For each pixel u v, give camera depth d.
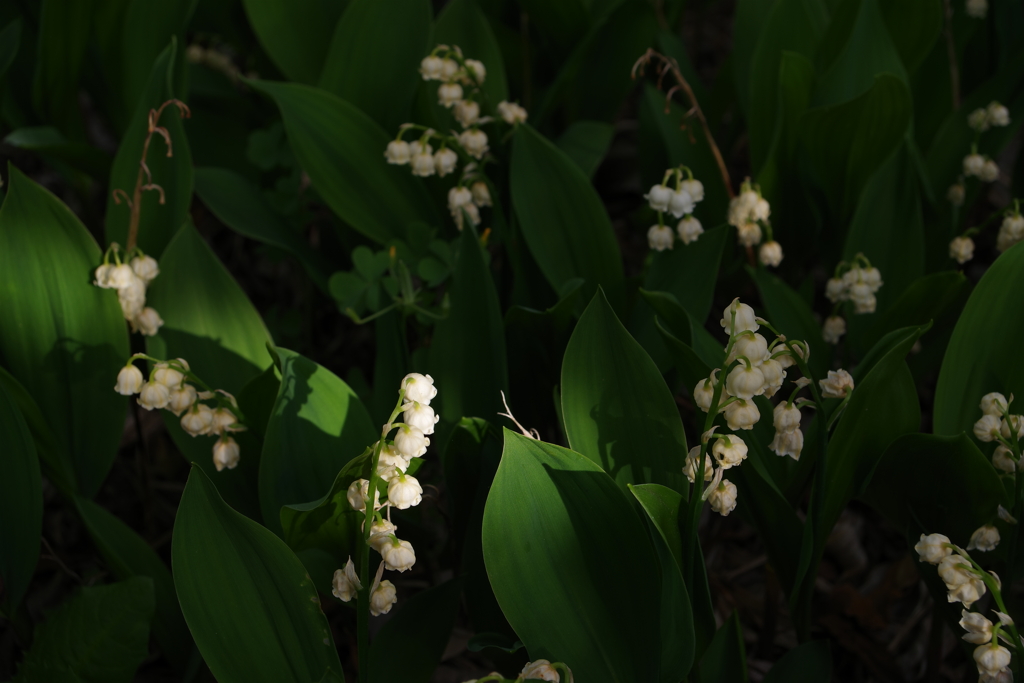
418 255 0.83
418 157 0.81
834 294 0.81
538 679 0.67
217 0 0.98
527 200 0.81
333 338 1.00
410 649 0.74
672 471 0.72
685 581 0.71
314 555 0.77
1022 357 0.73
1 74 0.86
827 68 0.90
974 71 0.98
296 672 0.70
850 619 0.83
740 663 0.73
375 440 0.75
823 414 0.71
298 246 0.87
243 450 0.76
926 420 0.90
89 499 0.79
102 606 0.73
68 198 1.13
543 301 0.85
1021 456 0.71
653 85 0.98
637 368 0.71
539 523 0.69
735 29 0.94
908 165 0.84
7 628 0.83
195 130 0.96
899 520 0.77
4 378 0.74
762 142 0.90
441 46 0.82
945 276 0.78
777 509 0.74
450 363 0.77
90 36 0.91
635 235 1.09
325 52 0.91
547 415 0.84
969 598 0.68
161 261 0.78
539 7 0.93
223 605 0.70
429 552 0.85
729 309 0.68
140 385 0.73
